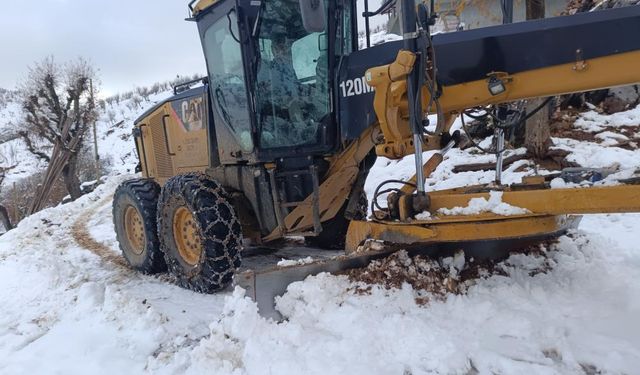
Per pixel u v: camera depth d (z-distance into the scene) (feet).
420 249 10.03
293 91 12.87
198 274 13.19
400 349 8.19
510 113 11.29
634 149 22.13
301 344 8.53
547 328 8.37
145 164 19.89
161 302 12.93
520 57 9.05
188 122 16.02
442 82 9.62
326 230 16.21
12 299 15.07
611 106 26.20
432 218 8.96
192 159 16.10
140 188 16.38
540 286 9.75
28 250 23.41
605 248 12.12
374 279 9.61
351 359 7.98
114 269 17.83
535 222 8.66
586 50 8.47
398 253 9.84
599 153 21.77
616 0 24.98
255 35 12.25
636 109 25.49
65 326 12.17
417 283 9.56
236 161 13.70
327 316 9.11
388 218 9.77
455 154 25.88
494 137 11.84
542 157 22.93
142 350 10.25
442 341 8.18
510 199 8.54
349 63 12.24
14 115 106.52
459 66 9.49
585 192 7.89
